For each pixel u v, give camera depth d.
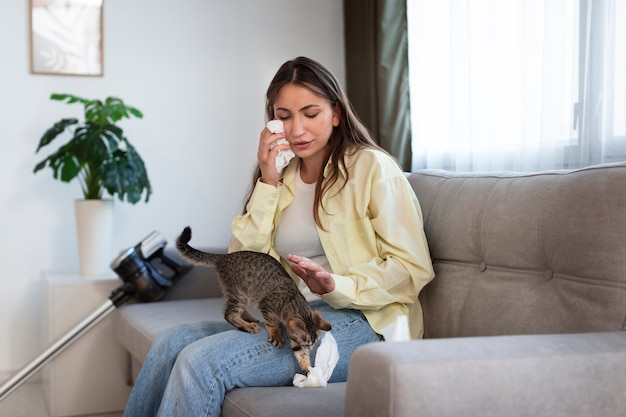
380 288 1.82
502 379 1.22
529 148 2.58
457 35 2.98
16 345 3.49
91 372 2.98
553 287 1.71
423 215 2.15
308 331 1.66
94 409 2.99
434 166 3.21
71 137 3.52
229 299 1.84
